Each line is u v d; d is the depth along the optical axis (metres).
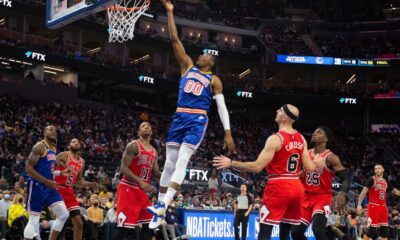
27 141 24.98
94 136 30.53
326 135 8.85
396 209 25.17
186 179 24.91
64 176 9.97
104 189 17.67
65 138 27.77
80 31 38.09
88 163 24.75
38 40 36.16
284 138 6.67
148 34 40.16
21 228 14.41
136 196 8.20
